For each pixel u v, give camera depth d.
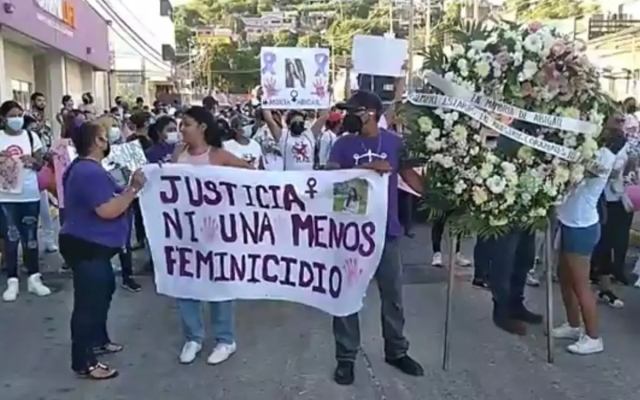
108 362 5.78
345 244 5.25
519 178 5.22
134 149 6.89
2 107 7.65
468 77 5.17
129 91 37.25
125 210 5.22
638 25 25.03
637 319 6.84
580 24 27.45
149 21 42.38
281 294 5.45
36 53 19.80
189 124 5.55
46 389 5.27
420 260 9.36
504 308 6.50
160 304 7.38
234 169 5.35
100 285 5.30
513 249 6.35
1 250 8.62
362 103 5.24
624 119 7.48
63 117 9.59
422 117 5.21
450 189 5.32
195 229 5.48
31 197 7.61
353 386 5.27
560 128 5.17
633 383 5.33
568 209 5.75
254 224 5.42
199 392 5.20
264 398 5.08
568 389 5.22
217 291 5.51
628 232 7.77
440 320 6.84
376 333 6.45
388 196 5.22
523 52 5.15
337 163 5.33
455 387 5.25
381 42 8.29
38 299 7.59
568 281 6.12
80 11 21.53
